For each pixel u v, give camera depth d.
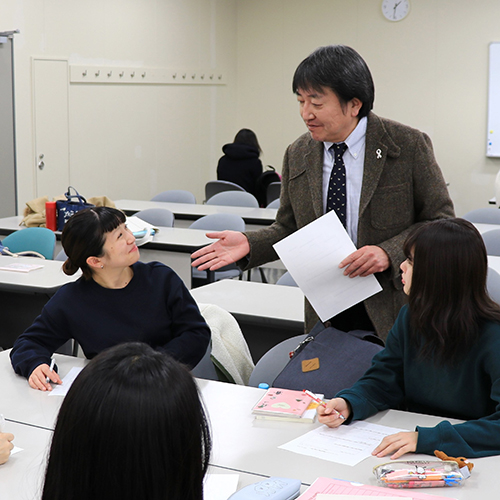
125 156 8.04
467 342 1.62
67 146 7.23
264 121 9.83
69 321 2.11
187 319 2.11
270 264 6.33
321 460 1.50
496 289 2.52
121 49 7.82
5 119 6.52
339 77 1.93
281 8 9.45
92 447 0.77
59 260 4.32
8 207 6.63
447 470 1.39
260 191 7.62
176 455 0.78
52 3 6.91
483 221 5.02
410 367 1.75
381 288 2.01
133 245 2.06
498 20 8.08
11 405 1.85
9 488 1.38
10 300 3.75
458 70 8.38
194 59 9.00
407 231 2.06
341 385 1.92
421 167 2.06
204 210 6.01
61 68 7.08
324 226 2.02
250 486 1.31
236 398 1.87
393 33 8.70
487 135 8.29
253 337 3.08
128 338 2.09
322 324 2.18
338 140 2.08
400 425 1.68
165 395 0.78
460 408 1.70
